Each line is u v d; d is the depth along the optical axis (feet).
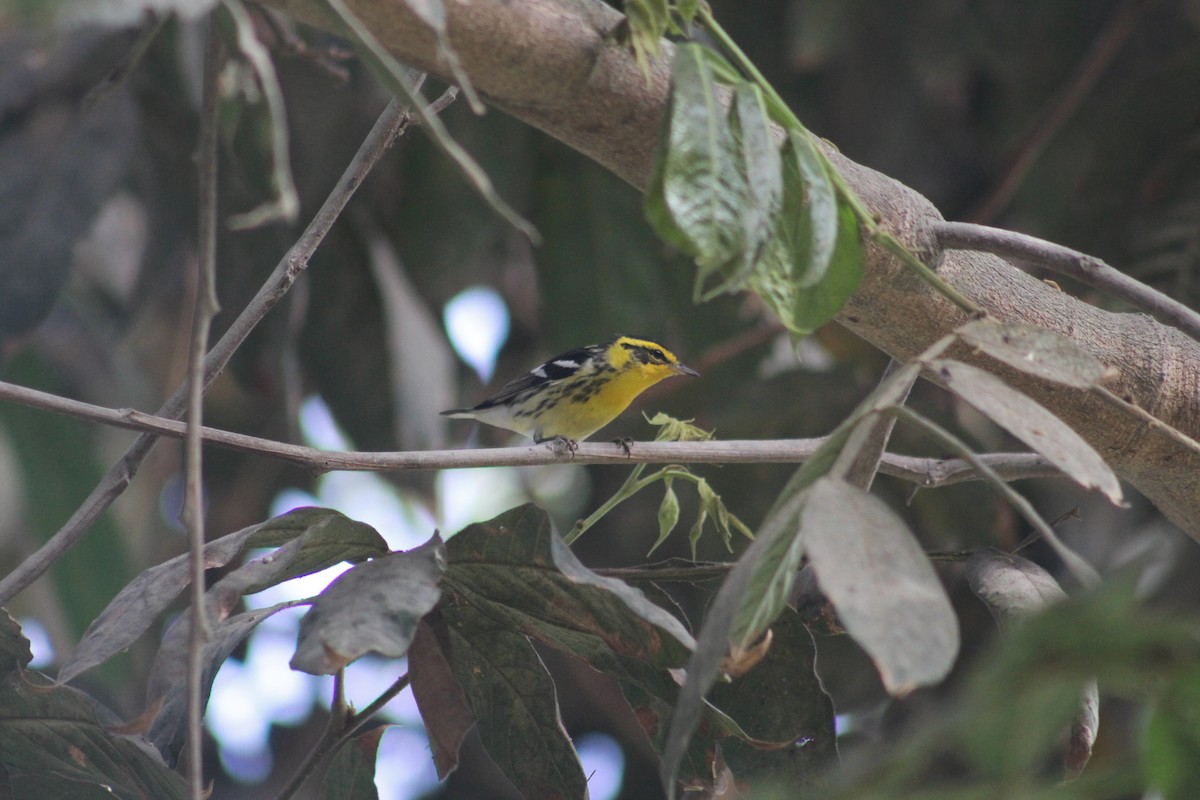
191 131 51.21
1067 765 21.03
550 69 20.90
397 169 56.24
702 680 15.15
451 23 19.76
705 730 22.84
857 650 46.34
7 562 61.98
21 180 42.86
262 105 17.10
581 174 56.39
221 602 19.80
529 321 69.31
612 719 62.75
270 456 24.71
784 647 22.70
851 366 52.21
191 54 48.67
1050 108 56.29
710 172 17.40
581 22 20.92
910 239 23.88
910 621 13.25
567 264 57.06
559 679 62.90
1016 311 25.35
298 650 18.13
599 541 61.31
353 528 22.74
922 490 47.70
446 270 57.11
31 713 22.54
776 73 59.00
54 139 43.16
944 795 11.02
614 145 22.30
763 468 49.62
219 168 43.65
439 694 23.27
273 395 52.80
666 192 17.16
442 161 55.47
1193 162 41.81
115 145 43.70
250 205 45.01
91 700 22.50
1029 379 25.05
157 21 21.47
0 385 23.08
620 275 57.16
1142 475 26.91
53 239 43.01
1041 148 55.42
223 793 63.05
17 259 42.70
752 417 51.83
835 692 47.01
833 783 11.23
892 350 25.61
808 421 51.72
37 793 23.54
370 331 56.18
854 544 13.97
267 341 49.39
